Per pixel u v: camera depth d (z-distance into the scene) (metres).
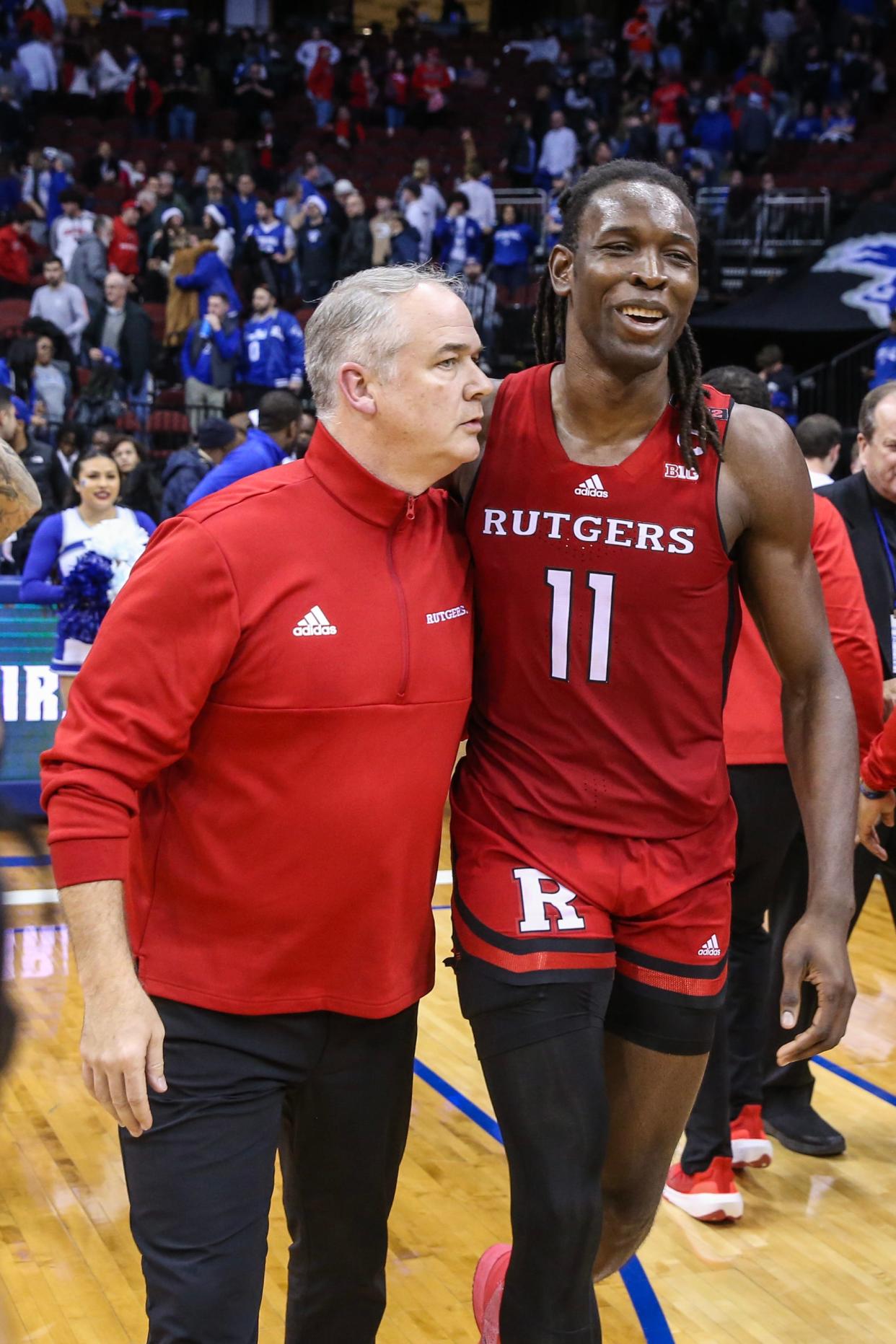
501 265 13.38
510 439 1.95
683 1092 2.02
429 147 16.30
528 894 1.91
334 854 1.78
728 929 2.02
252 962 1.79
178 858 1.79
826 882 1.95
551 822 1.94
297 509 1.78
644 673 1.92
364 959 1.83
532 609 1.92
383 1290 2.02
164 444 10.53
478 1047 1.94
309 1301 2.00
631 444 1.92
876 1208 3.07
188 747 1.78
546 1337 1.85
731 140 15.59
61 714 5.87
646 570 1.90
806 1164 3.28
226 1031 1.79
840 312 12.23
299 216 12.98
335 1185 1.92
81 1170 3.14
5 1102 3.49
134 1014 1.66
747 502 1.92
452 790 2.04
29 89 15.53
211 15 20.02
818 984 1.93
